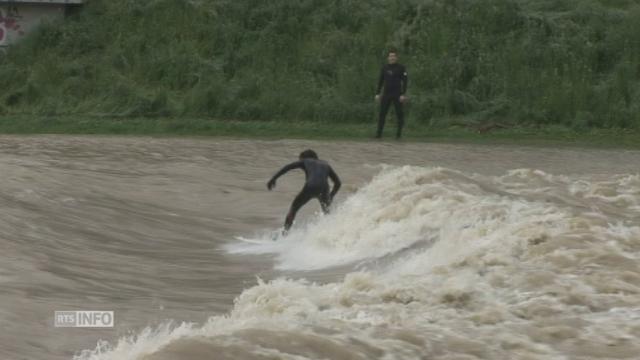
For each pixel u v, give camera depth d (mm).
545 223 21625
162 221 26797
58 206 26438
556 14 61625
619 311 15773
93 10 63656
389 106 48125
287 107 54344
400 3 62250
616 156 43344
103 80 57812
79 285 18469
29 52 60594
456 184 27641
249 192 31797
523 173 32000
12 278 18234
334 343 13266
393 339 13805
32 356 13445
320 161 25953
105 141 45312
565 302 16234
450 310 15859
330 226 24984
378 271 21125
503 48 57438
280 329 13648
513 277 17641
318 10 62531
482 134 50375
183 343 12820
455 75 55938
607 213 25938
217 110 54656
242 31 61500
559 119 53250
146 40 61000
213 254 23344
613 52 57938
